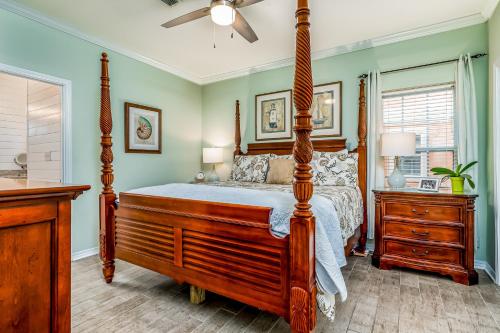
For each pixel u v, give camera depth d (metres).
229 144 4.41
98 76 3.13
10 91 4.49
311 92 1.35
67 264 0.93
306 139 1.37
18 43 2.47
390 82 3.13
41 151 3.29
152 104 3.82
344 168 3.08
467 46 2.74
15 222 0.79
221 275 1.68
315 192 2.35
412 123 3.08
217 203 1.70
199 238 1.78
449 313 1.85
